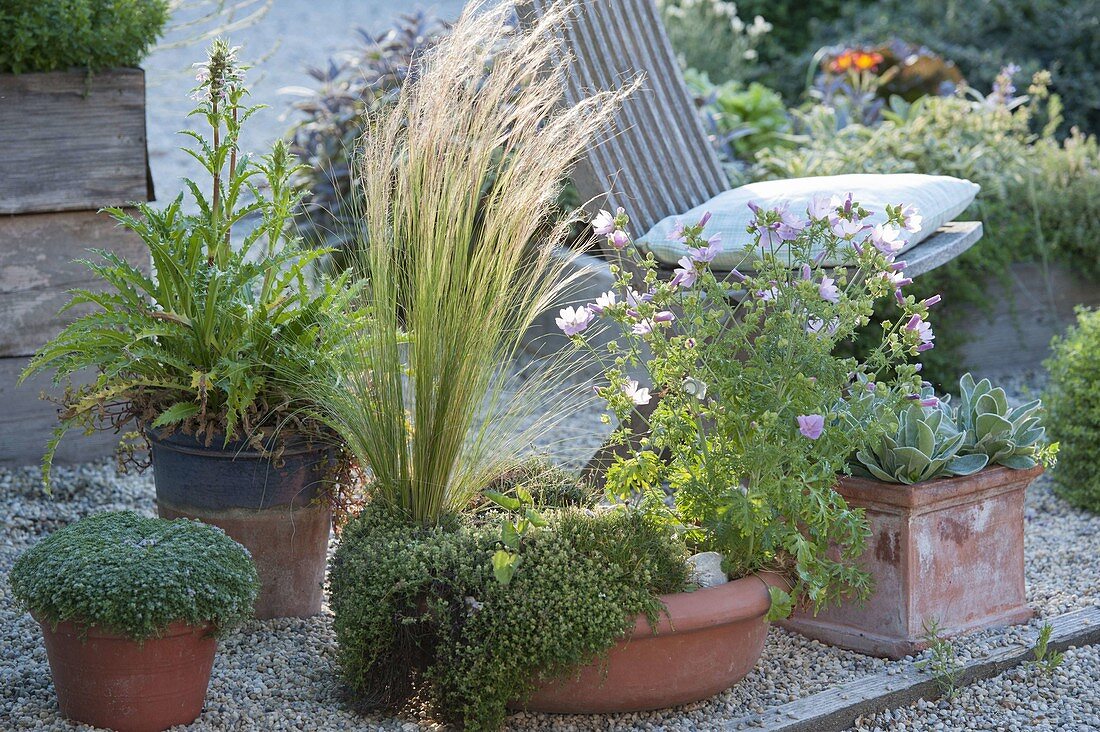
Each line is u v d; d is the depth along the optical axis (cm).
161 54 759
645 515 227
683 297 227
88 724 200
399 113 230
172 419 231
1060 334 502
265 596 249
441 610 201
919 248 303
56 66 327
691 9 871
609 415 237
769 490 215
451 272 222
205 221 244
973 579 254
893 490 239
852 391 228
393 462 225
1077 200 496
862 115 584
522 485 247
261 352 243
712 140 523
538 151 226
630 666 208
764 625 222
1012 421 265
